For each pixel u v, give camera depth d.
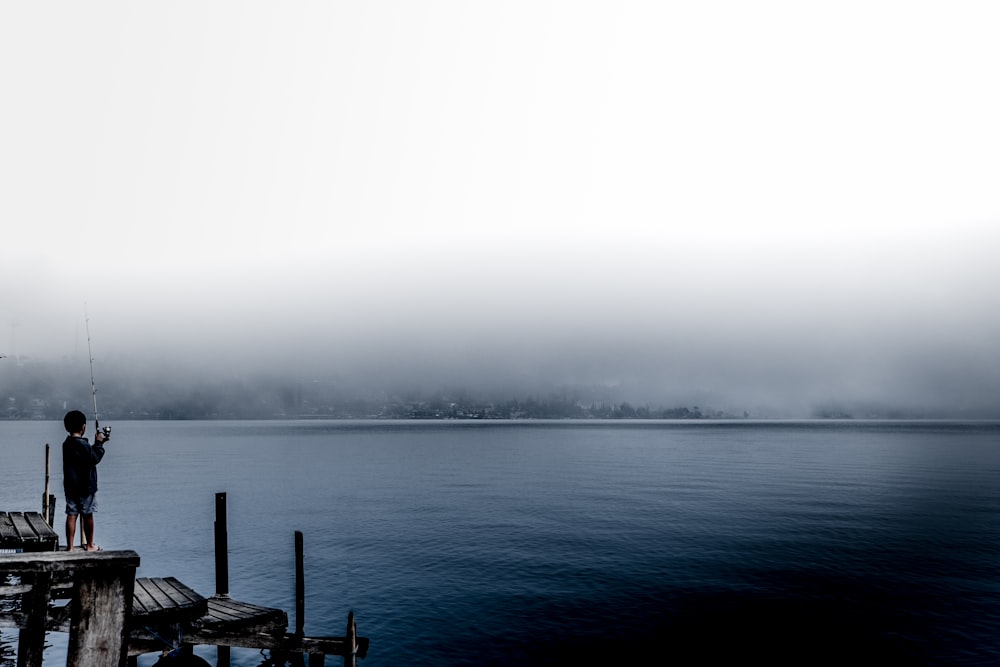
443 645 21.48
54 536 12.64
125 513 49.91
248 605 12.88
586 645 21.45
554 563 33.22
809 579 29.59
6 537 12.32
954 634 21.97
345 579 29.98
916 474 84.38
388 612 24.98
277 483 75.62
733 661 19.92
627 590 27.92
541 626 23.34
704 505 54.84
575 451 149.00
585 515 49.72
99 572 5.80
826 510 51.38
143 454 133.12
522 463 110.81
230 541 39.25
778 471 91.00
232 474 87.56
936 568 31.62
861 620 23.61
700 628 22.97
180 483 74.38
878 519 46.78
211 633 11.16
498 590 28.02
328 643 11.41
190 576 30.30
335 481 78.50
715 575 30.45
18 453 122.44
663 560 33.75
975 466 98.75
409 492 66.62
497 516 49.62
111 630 5.82
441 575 30.75
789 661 19.83
